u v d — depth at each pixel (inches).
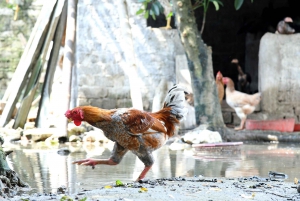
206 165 617.3
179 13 971.3
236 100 1037.8
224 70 1403.8
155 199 376.8
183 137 890.7
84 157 677.3
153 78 1119.0
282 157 706.8
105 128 464.4
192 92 1040.8
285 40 1107.9
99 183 485.4
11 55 1191.6
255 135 969.5
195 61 971.9
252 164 629.3
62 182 490.6
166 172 558.6
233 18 1397.6
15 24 1191.6
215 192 409.4
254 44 1302.9
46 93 1009.5
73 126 933.2
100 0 1112.2
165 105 498.9
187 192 406.9
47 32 1016.9
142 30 1117.7
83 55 1112.8
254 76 1309.1
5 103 1047.6
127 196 386.6
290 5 1247.5
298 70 1104.8
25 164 608.7
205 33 1397.6
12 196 416.5
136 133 460.4
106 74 1117.7
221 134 963.3
